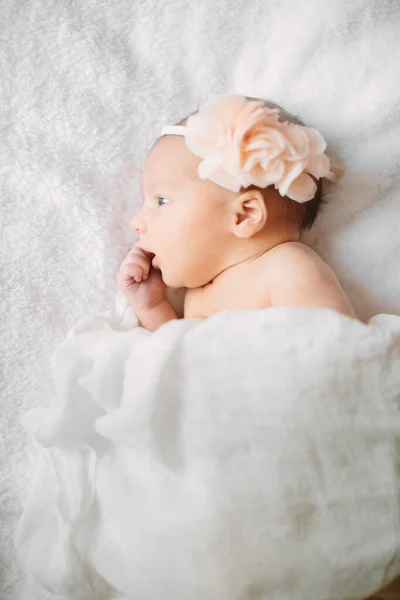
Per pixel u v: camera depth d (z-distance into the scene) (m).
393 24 1.04
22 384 1.06
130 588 0.87
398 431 0.85
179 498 0.83
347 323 0.86
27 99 1.08
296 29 1.06
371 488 0.84
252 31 1.08
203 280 1.02
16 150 1.08
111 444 0.91
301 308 0.86
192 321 0.89
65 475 0.93
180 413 0.85
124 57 1.09
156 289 1.06
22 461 1.05
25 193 1.08
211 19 1.08
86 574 0.91
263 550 0.82
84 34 1.08
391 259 1.05
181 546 0.82
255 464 0.83
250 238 0.98
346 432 0.84
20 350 1.06
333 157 1.05
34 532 0.96
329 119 1.05
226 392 0.84
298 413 0.83
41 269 1.07
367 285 1.05
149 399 0.84
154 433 0.84
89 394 0.90
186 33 1.09
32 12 1.08
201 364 0.85
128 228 1.09
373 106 1.03
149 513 0.85
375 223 1.05
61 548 0.90
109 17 1.09
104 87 1.08
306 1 1.06
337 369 0.84
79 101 1.08
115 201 1.08
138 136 1.08
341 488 0.83
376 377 0.86
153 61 1.09
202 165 0.90
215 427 0.84
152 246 1.00
